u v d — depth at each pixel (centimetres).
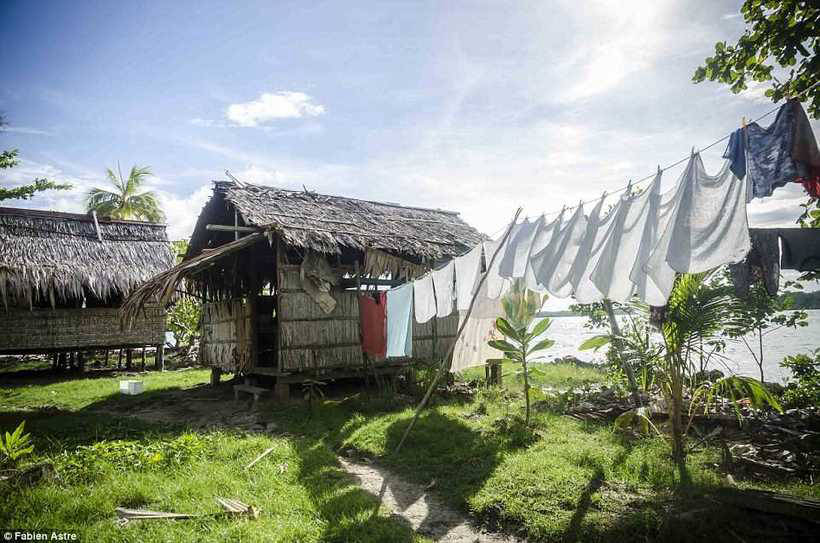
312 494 532
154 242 1967
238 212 1214
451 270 783
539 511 482
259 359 1374
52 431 804
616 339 712
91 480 548
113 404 1127
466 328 1133
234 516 463
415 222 1417
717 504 455
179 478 557
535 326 818
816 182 384
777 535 409
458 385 1180
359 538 433
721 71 615
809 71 552
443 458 652
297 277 1071
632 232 469
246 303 1170
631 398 867
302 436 796
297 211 1178
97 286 1659
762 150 371
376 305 1070
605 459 598
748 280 469
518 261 623
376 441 735
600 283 480
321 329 1087
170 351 2339
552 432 736
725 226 393
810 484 516
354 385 1290
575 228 544
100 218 1916
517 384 1201
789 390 820
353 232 1139
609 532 429
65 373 1748
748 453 603
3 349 1584
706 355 853
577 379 1246
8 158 1085
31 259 1616
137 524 439
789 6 554
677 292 588
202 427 886
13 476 521
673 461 593
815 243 455
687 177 421
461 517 502
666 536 416
